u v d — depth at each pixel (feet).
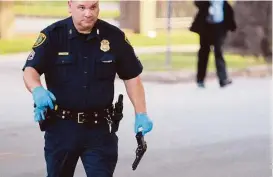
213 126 64.08
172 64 110.83
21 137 56.49
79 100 27.63
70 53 27.48
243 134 60.95
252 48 125.29
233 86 94.27
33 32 147.13
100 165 28.12
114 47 28.04
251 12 125.70
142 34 159.43
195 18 92.22
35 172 45.88
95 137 28.04
